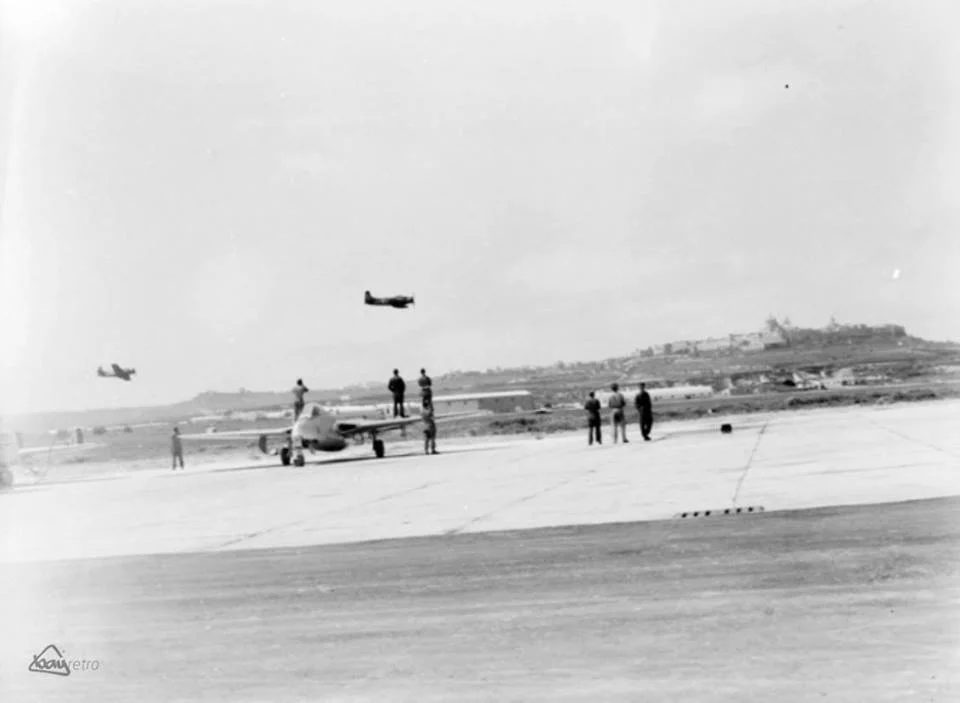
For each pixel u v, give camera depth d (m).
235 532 18.28
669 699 6.76
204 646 9.27
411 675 7.78
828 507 15.06
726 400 83.25
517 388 163.50
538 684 7.30
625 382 139.62
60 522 22.81
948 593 8.98
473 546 14.07
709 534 13.38
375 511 20.16
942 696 6.45
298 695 7.54
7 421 52.25
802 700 6.56
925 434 30.33
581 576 11.12
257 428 121.31
